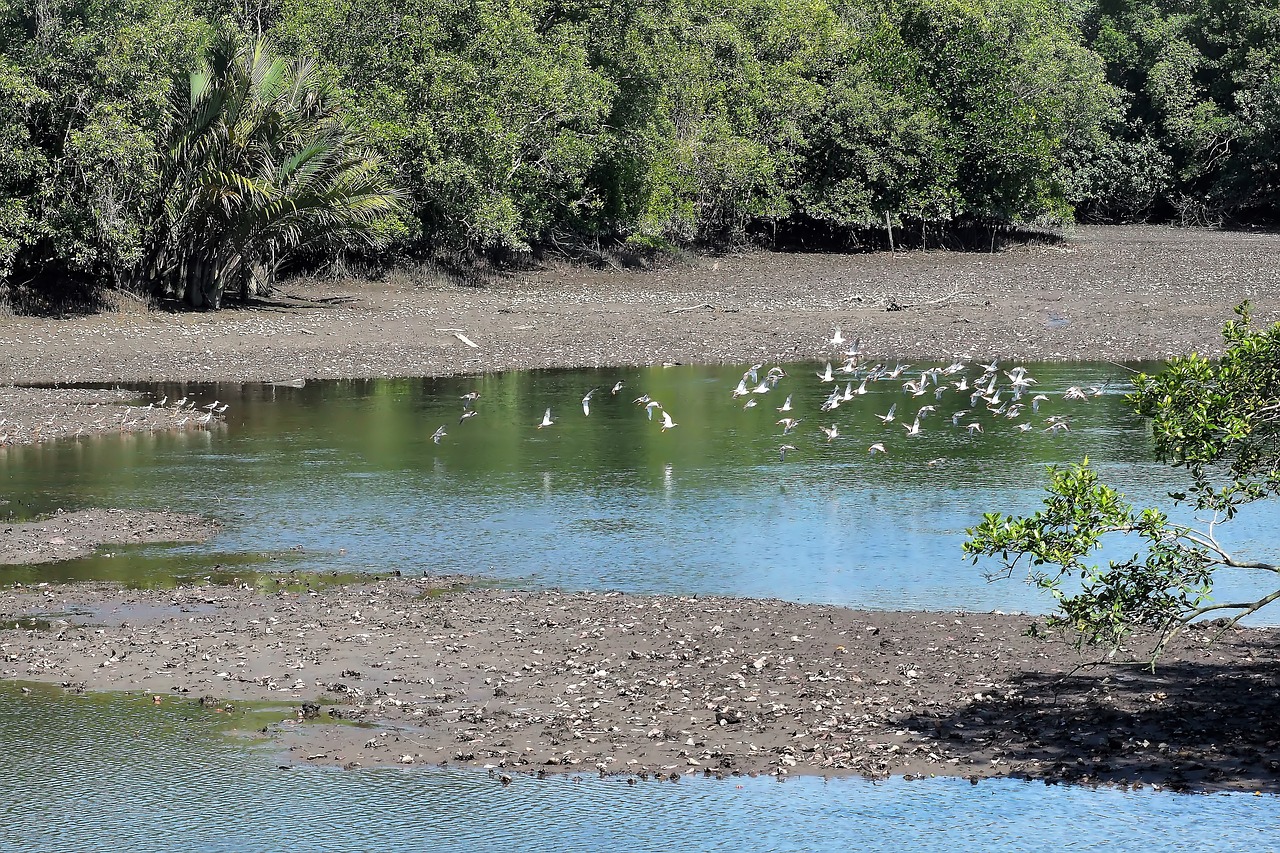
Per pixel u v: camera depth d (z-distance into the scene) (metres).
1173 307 72.81
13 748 18.52
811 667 21.52
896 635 23.19
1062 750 18.12
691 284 88.69
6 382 52.59
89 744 18.67
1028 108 106.94
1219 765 17.53
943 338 65.56
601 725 19.16
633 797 17.00
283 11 76.62
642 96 92.25
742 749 18.30
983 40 109.00
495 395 51.81
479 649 22.53
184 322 64.81
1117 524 17.34
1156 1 142.38
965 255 105.19
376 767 17.92
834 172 106.50
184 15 67.06
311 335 64.06
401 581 27.05
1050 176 112.56
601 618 24.27
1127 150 132.62
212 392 51.81
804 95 100.81
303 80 67.75
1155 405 18.09
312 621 24.14
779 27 102.00
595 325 69.69
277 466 38.47
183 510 33.09
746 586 26.91
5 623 24.17
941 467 38.22
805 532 31.11
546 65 83.25
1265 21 130.25
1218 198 132.25
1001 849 15.53
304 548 29.72
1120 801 16.62
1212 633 23.23
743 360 61.09
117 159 59.53
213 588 26.47
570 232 96.44
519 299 79.12
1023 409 48.28
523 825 16.34
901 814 16.41
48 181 60.81
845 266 99.00
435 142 78.31
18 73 58.34
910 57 106.94
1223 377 17.58
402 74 78.06
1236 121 128.25
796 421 39.03
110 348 59.25
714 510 33.28
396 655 22.27
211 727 19.27
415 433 43.75
